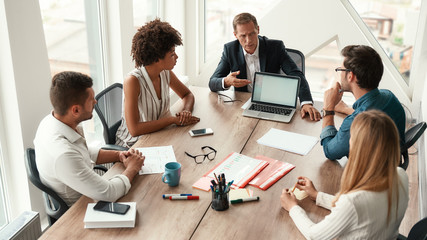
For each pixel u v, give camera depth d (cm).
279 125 259
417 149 378
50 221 202
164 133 248
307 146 232
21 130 244
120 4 335
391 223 149
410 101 420
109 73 358
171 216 173
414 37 411
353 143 145
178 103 293
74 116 186
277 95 281
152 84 258
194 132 245
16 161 253
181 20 449
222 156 221
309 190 183
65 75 180
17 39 229
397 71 427
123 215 169
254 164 211
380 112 145
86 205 179
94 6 331
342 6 419
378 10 415
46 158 182
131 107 248
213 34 475
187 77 470
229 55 318
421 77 407
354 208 141
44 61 250
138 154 211
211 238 160
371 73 201
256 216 173
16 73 232
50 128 186
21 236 220
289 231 164
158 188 192
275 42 317
